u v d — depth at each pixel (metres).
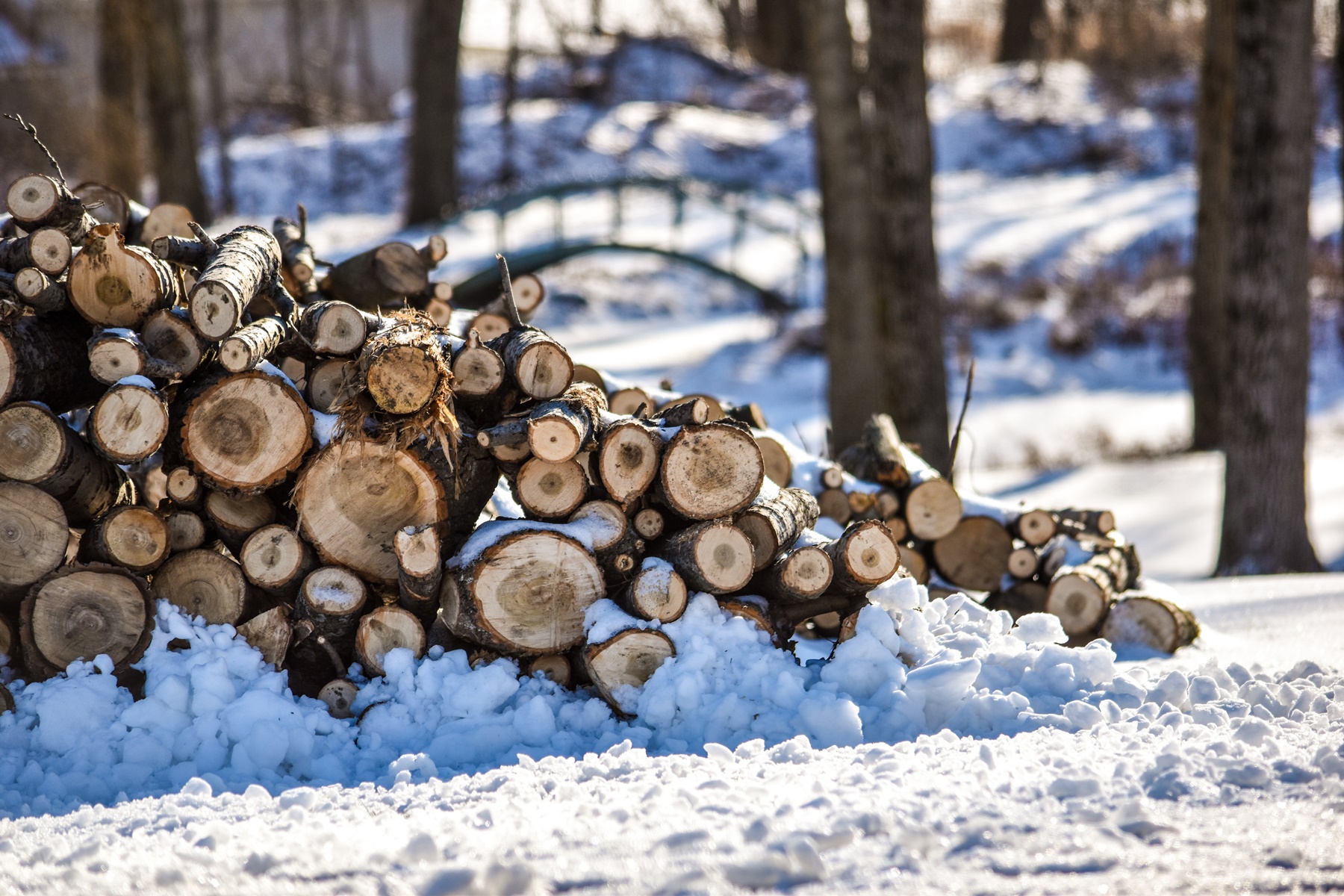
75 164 45.97
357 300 12.13
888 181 21.94
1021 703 7.67
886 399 22.34
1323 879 4.77
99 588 7.79
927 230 22.00
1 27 65.12
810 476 11.95
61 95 47.81
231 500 8.31
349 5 87.50
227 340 7.91
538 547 8.19
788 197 52.22
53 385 8.20
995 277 50.47
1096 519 12.12
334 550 8.21
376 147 71.50
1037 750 6.77
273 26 95.25
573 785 6.23
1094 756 6.50
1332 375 41.09
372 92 91.44
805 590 8.61
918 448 14.72
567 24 89.88
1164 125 70.94
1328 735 6.92
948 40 104.19
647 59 85.75
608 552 8.44
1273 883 4.73
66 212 8.51
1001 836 5.20
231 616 8.11
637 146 70.94
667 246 49.44
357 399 8.12
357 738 7.61
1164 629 10.97
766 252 55.91
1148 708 7.55
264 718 7.35
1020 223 56.97
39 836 5.89
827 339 23.42
